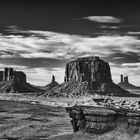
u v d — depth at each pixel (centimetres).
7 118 10462
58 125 8738
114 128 4156
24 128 7944
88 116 4359
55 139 4325
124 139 3878
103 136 4091
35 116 11556
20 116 11344
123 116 4194
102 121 4234
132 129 3972
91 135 4241
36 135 6838
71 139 4247
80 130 4447
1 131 7406
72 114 4691
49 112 13750
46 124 8962
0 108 15300
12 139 6338
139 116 3938
